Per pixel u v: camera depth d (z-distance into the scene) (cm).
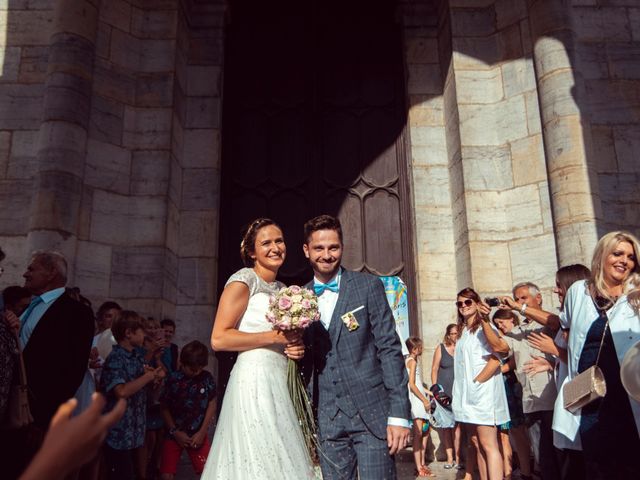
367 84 966
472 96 852
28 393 343
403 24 956
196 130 895
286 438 268
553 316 428
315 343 297
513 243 793
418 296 850
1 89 816
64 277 393
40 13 850
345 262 891
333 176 927
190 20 938
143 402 482
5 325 332
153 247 782
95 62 805
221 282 866
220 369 831
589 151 742
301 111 953
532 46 825
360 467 274
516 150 818
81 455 59
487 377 468
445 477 617
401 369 284
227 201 904
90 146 779
